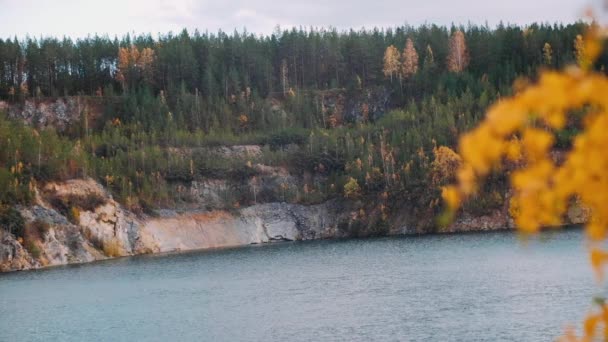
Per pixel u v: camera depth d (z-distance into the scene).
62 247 116.38
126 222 133.38
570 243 98.75
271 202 158.12
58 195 127.88
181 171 158.00
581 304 52.75
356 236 149.62
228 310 60.62
